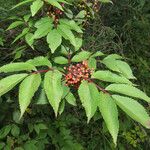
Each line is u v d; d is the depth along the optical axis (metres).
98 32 0.88
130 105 0.28
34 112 0.80
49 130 0.79
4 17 0.71
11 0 0.88
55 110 0.28
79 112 0.93
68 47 0.41
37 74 0.30
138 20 1.15
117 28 1.07
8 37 0.70
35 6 0.34
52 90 0.29
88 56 0.38
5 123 0.71
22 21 0.47
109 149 0.90
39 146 0.75
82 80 0.30
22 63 0.31
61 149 0.78
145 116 0.27
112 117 0.27
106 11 1.02
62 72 0.35
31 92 0.28
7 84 0.29
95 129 0.93
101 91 0.29
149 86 1.13
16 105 0.69
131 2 1.09
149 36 1.19
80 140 0.92
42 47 0.58
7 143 0.68
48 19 0.38
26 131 0.77
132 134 0.98
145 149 0.98
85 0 0.48
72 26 0.38
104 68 0.72
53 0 0.35
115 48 0.87
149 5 1.24
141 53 1.21
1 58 0.72
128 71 0.36
